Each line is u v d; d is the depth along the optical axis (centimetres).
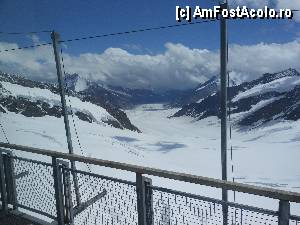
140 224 358
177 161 12975
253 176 10719
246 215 292
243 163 14138
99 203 402
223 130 529
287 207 263
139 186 352
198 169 11125
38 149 473
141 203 353
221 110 532
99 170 3122
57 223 490
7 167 532
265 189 271
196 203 321
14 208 539
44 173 479
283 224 267
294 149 18125
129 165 357
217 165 12950
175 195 334
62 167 463
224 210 304
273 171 11944
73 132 8681
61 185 466
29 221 511
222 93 530
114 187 389
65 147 5612
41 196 498
